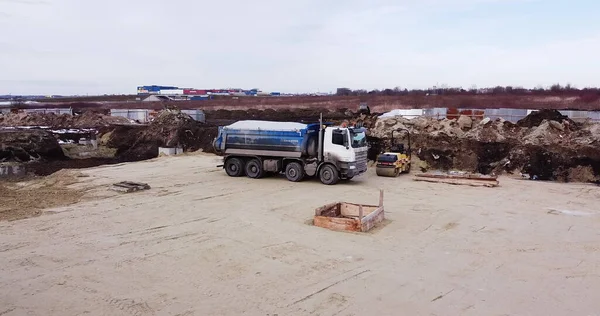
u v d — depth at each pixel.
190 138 30.56
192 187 17.48
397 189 17.73
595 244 11.02
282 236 11.17
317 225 12.14
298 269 8.98
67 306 7.23
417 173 21.69
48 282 8.19
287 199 15.52
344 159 18.03
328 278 8.55
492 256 10.05
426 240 11.14
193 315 6.98
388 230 11.94
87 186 17.20
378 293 7.91
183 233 11.30
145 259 9.41
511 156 21.89
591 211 14.48
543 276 8.91
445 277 8.73
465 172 21.08
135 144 30.75
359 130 19.09
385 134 25.05
